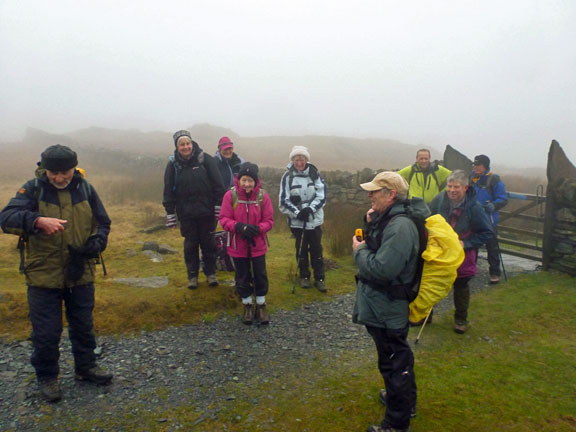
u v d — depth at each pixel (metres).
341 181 9.75
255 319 4.41
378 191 2.48
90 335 3.05
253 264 4.25
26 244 2.79
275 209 9.97
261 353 3.70
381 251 2.37
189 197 4.69
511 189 13.01
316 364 3.52
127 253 6.65
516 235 8.59
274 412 2.82
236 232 4.10
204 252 4.99
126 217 9.75
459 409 2.86
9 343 3.62
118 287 4.97
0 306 4.07
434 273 2.42
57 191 2.81
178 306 4.46
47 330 2.79
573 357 3.62
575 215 5.64
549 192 5.86
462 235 4.00
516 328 4.27
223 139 5.91
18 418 2.68
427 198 5.84
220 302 4.68
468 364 3.54
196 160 4.69
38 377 2.90
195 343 3.85
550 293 5.15
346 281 5.74
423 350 3.81
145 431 2.59
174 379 3.22
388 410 2.54
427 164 5.90
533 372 3.38
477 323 4.42
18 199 2.71
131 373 3.29
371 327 2.54
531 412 2.83
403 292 2.44
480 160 5.82
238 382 3.21
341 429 2.64
